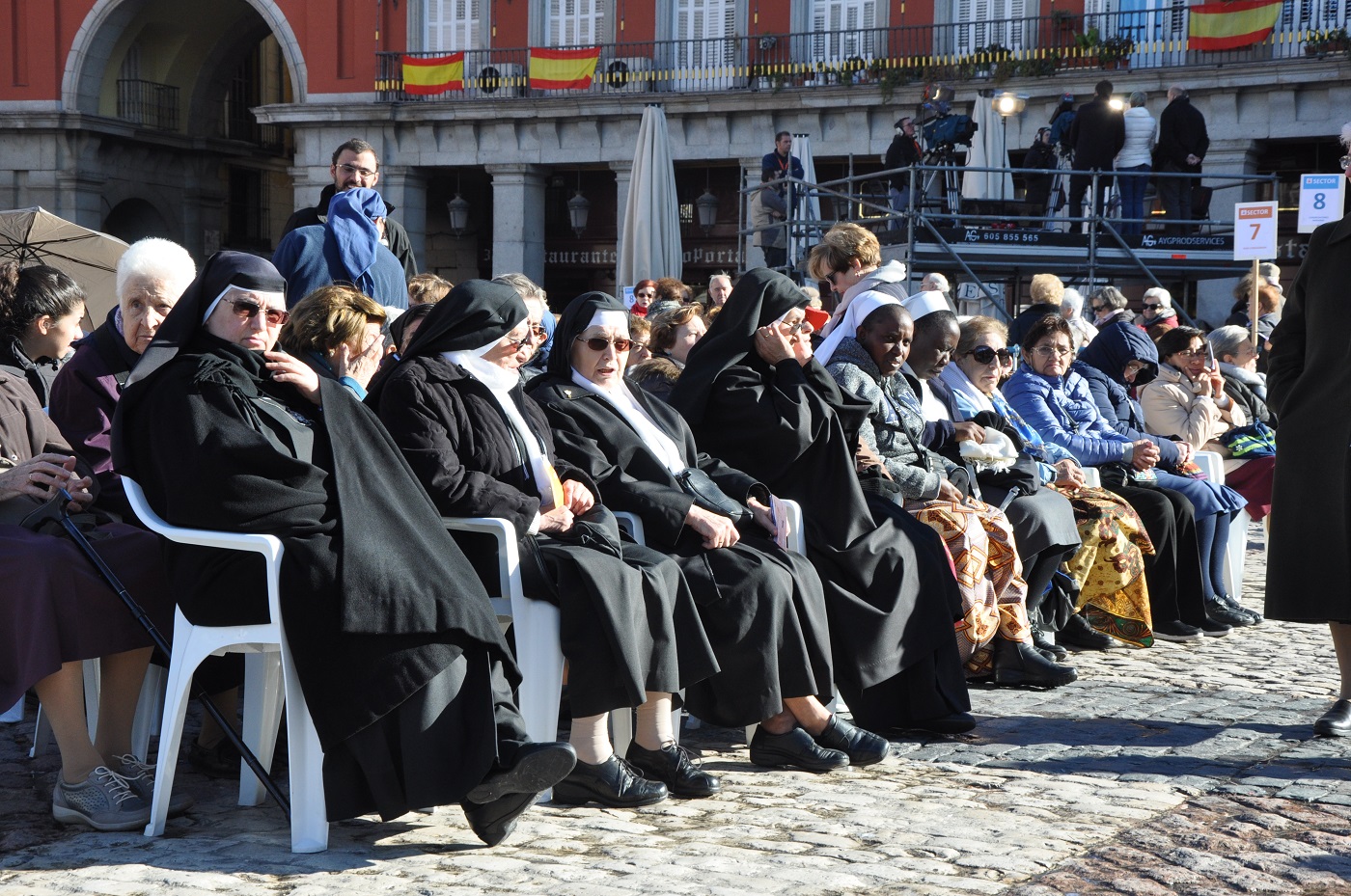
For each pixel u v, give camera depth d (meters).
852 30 29.12
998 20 28.00
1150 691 6.76
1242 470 9.93
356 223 7.39
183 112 36.97
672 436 5.88
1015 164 27.45
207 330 4.55
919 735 5.85
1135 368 9.20
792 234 19.00
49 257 9.09
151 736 5.59
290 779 4.19
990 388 7.66
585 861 4.09
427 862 4.09
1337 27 25.19
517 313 5.21
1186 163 17.61
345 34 32.12
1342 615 5.69
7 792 4.84
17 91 34.19
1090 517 7.66
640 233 19.48
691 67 30.48
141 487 4.45
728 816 4.62
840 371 6.52
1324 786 5.05
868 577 5.77
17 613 4.34
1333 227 5.86
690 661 4.98
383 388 5.02
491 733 4.20
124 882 3.84
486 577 4.86
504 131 30.55
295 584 4.17
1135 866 4.09
